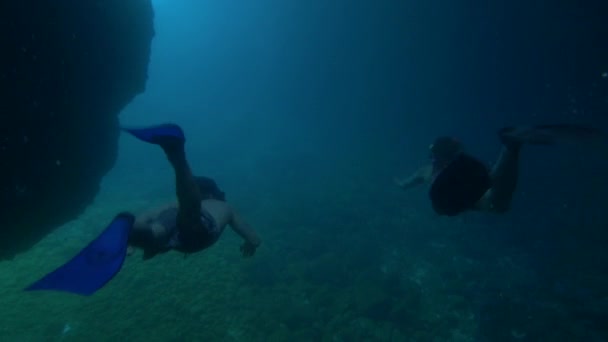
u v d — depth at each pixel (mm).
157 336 9047
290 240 16031
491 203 2727
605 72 34125
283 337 9312
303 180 27328
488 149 36625
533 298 11750
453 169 2379
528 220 17781
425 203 21438
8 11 5086
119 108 10148
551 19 32750
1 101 5324
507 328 10336
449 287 12430
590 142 2043
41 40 5895
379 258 14742
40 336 8812
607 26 30297
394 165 32188
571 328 10102
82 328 9203
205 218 2508
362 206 21094
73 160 7676
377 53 47781
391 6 40125
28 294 10391
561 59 36000
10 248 6816
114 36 8250
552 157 29766
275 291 11742
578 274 12719
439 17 37969
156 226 2359
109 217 17750
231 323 9875
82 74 7375
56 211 7582
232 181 27453
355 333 9984
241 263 13250
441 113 51156
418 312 11172
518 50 37469
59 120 6871
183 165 2111
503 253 14930
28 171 6262
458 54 41094
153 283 11516
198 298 10891
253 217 18969
